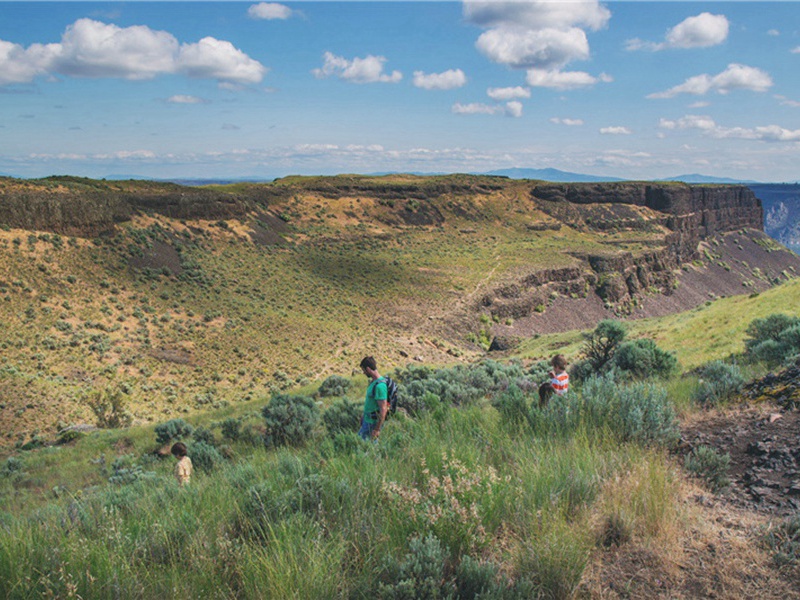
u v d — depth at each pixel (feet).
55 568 9.17
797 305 92.89
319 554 9.23
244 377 206.39
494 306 438.81
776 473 14.57
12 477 57.72
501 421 21.01
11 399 144.05
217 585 9.02
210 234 398.62
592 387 20.89
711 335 91.25
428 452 15.14
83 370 180.65
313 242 504.43
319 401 78.13
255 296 315.37
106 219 302.04
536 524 10.07
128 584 8.88
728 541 10.22
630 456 14.32
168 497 15.34
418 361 265.54
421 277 461.78
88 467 57.21
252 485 13.32
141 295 260.83
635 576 9.07
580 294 556.10
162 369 199.41
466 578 8.70
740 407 22.07
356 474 13.71
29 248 249.55
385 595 8.34
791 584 8.50
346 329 296.30
